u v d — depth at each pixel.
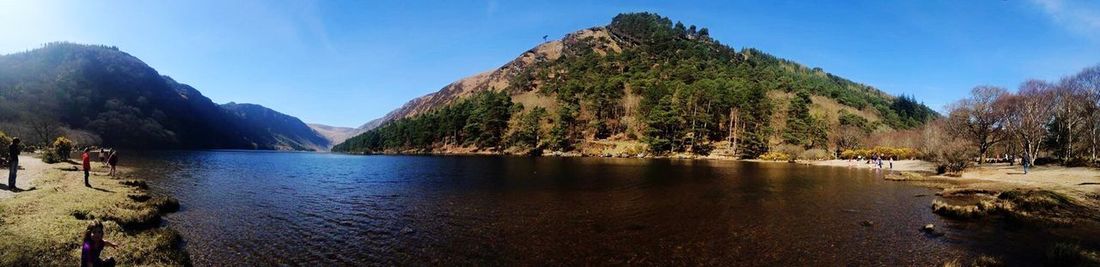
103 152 51.03
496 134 138.12
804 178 45.00
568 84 167.62
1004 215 22.50
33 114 132.50
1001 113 60.59
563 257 15.36
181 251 14.80
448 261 14.85
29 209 16.69
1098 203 24.88
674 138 110.06
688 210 24.69
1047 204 23.75
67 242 12.77
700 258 15.28
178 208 24.05
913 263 14.70
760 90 121.44
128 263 12.20
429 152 144.38
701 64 196.00
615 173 51.03
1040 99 58.31
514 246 16.78
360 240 17.55
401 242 17.30
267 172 52.03
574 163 74.38
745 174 50.12
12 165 21.75
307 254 15.54
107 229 15.14
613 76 180.62
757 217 22.66
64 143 46.47
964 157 50.34
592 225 20.59
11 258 10.95
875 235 18.61
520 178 44.09
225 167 60.56
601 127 133.00
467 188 35.12
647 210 24.67
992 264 13.91
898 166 65.31
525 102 180.88
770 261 14.94
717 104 122.38
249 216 22.22
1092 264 13.34
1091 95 54.16
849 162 75.50
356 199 28.78
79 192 22.42
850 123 124.75
